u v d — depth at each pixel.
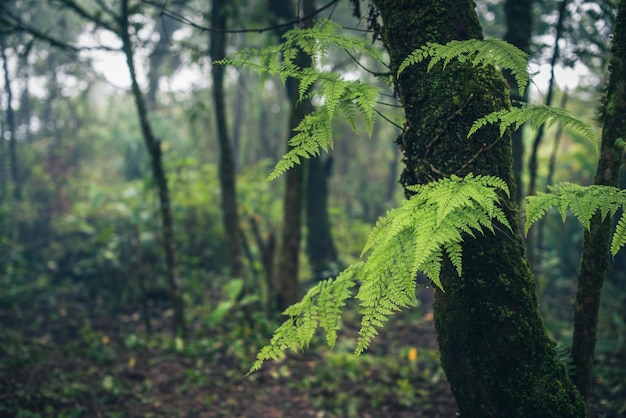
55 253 9.10
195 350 5.23
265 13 6.36
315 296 1.77
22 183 11.78
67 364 4.98
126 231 8.85
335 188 13.79
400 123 1.95
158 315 6.69
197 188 8.95
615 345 4.67
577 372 2.03
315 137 1.57
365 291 1.43
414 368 4.80
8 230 9.66
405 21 1.74
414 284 1.37
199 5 9.09
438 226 1.33
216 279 8.05
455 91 1.66
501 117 1.45
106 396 4.28
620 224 1.33
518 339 1.68
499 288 1.67
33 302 7.14
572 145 10.89
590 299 1.97
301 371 4.79
